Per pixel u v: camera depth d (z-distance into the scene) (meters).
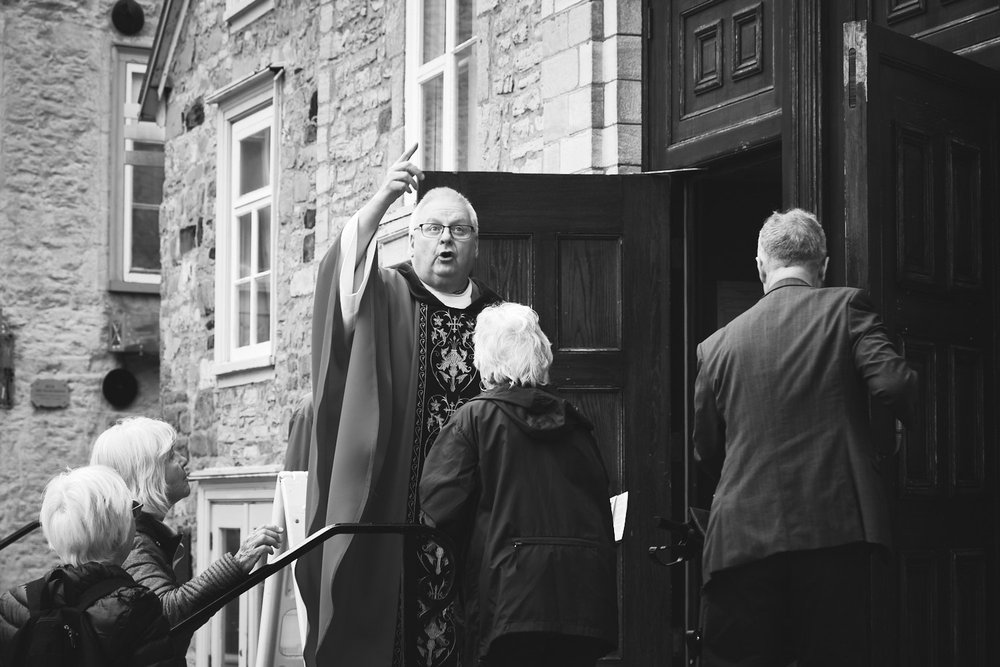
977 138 5.00
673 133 6.55
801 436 4.07
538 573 4.04
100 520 3.69
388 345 5.31
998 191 5.05
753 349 4.20
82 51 15.72
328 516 5.09
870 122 4.56
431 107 8.73
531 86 7.30
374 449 5.12
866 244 4.51
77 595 3.54
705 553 4.20
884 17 5.37
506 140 7.50
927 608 4.69
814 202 5.48
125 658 3.50
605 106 6.71
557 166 6.95
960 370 4.91
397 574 5.24
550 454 4.20
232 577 4.25
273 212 10.70
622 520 5.00
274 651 6.18
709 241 6.68
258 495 10.48
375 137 9.34
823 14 5.53
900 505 4.62
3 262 15.25
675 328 6.60
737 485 4.13
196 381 11.81
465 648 4.18
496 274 6.23
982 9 5.02
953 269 4.86
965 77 4.91
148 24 16.00
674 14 6.55
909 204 4.70
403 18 9.02
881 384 3.95
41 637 3.44
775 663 4.14
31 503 15.10
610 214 6.30
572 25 6.87
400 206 8.88
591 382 6.19
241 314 11.35
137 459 4.36
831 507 4.01
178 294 12.27
